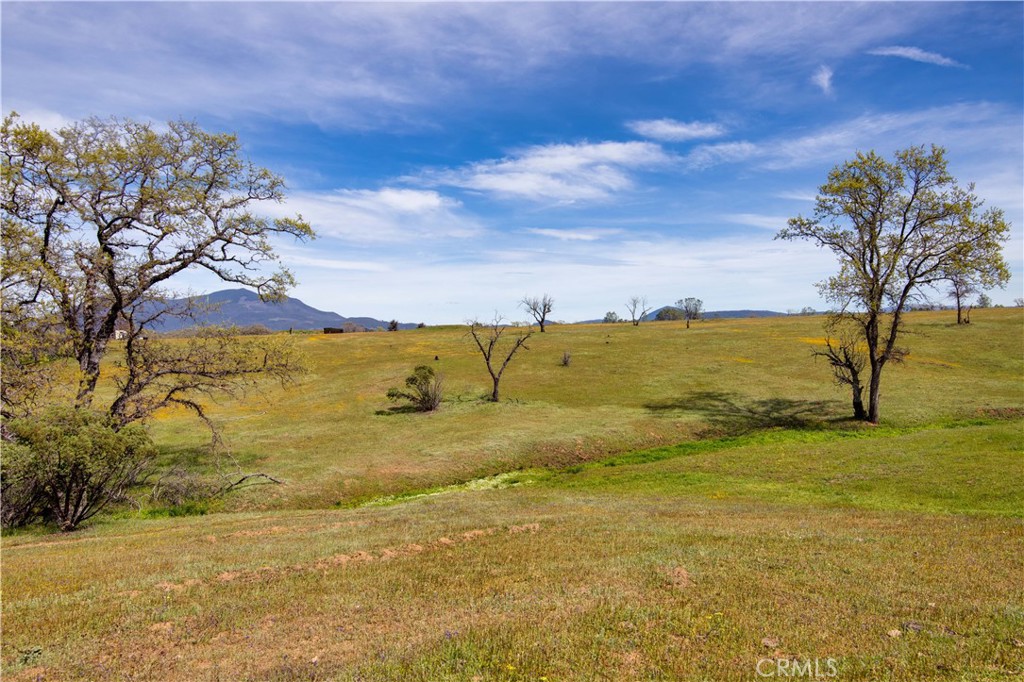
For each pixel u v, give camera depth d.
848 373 55.00
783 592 10.16
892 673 7.02
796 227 41.72
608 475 30.00
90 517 22.14
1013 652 7.46
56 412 20.39
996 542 13.82
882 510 19.33
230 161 29.44
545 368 64.25
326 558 13.48
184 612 10.01
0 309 20.78
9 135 22.62
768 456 30.69
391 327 122.44
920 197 38.19
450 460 33.22
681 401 48.00
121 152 25.31
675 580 11.01
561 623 8.88
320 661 7.93
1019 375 52.62
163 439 37.69
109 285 25.78
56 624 9.48
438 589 11.04
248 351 31.08
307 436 38.72
